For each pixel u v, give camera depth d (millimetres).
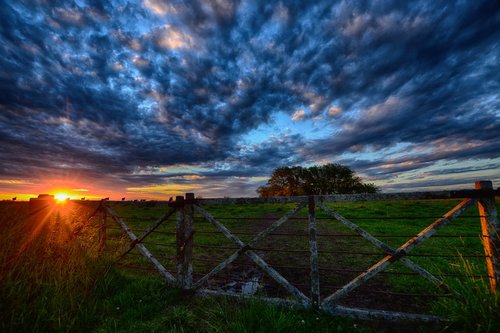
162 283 4453
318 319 3238
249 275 5363
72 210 5359
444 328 2891
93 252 4746
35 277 3396
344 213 15750
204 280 4223
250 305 3318
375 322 3209
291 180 47625
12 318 2773
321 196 3689
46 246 4211
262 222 13742
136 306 3588
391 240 8172
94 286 3814
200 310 3578
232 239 4117
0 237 3711
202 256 6855
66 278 3656
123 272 4715
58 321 2977
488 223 3199
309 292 4418
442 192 3359
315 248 3613
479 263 5203
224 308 3512
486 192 3240
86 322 3135
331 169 46094
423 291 4223
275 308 3508
